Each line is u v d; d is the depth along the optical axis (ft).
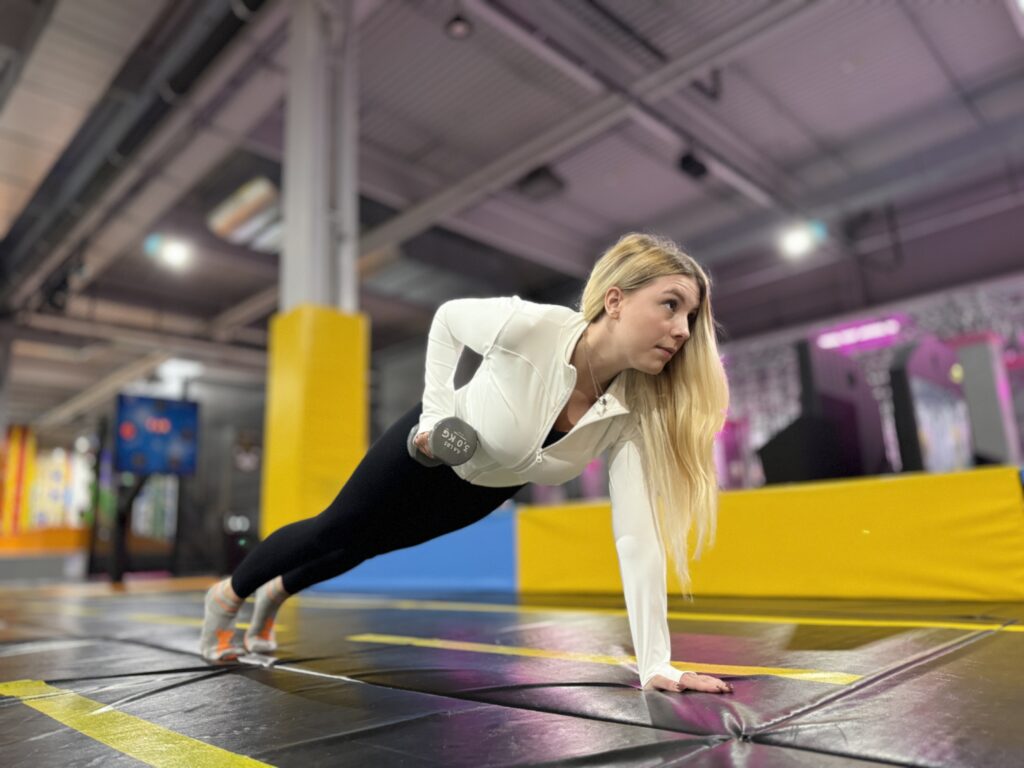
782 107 31.01
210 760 3.87
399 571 17.80
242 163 34.65
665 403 5.27
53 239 35.29
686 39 26.27
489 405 4.96
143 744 4.21
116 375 58.39
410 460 5.33
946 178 36.22
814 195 37.27
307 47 20.86
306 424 18.61
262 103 26.40
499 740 4.00
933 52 28.09
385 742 4.06
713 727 4.02
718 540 11.77
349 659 7.00
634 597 5.19
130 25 21.42
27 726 4.73
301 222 20.13
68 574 41.06
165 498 60.90
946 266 39.55
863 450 19.76
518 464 5.12
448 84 28.76
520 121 31.09
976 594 9.45
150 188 31.07
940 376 26.22
